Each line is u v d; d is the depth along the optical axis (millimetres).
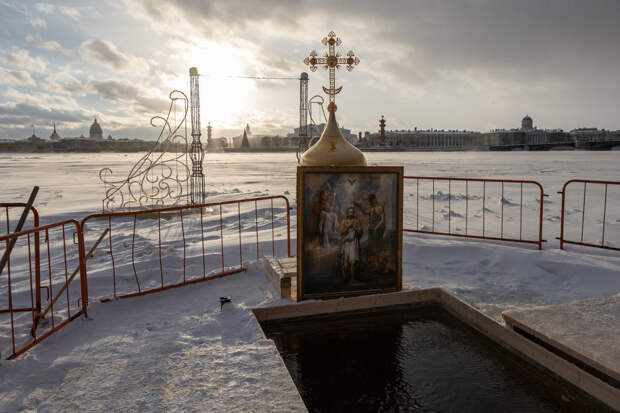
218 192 18609
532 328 3324
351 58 4582
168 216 11578
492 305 4340
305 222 4340
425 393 3059
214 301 4488
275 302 4367
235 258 6137
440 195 15805
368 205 4496
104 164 58219
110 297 4594
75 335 3682
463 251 6258
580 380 2896
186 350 3348
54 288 4961
